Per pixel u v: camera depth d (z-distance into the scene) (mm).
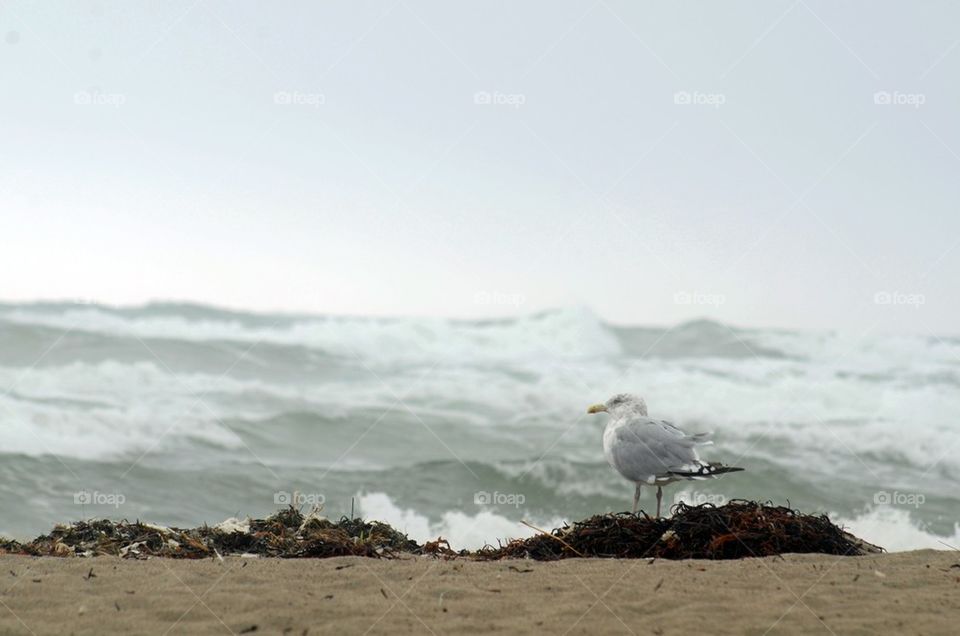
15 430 17109
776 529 8477
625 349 25484
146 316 24844
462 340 24688
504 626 5660
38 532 13383
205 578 6844
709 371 23438
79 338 23281
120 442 17250
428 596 6375
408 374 22797
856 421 20016
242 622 5699
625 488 16500
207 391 20578
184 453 17047
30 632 5492
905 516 15625
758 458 17875
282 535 9125
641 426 10609
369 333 24578
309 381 21938
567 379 22625
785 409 20703
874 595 6473
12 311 24141
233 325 25109
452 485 16469
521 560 7914
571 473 16922
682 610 6020
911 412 20641
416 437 18750
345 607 6059
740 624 5719
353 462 17250
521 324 25469
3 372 20516
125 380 20766
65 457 16281
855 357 24672
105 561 7570
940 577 7090
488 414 20359
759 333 25719
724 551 8328
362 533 9352
